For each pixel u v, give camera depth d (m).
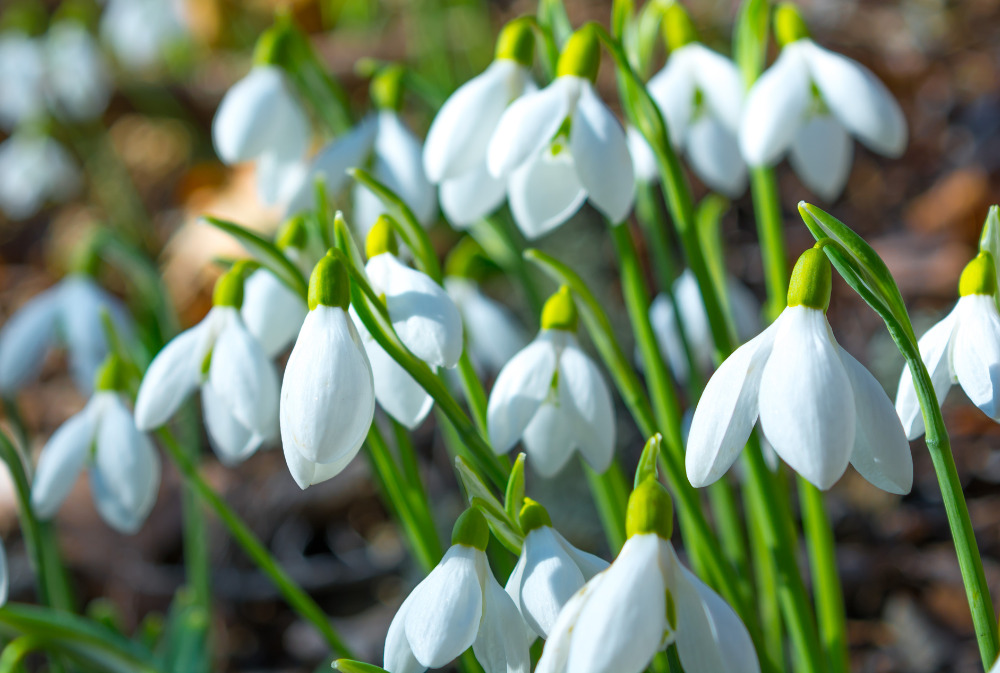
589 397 0.45
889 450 0.41
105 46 1.53
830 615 0.49
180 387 0.46
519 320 0.91
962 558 0.41
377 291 0.44
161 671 0.49
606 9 1.32
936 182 1.04
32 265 1.39
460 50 1.28
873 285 0.41
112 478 0.48
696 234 0.47
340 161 0.51
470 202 0.48
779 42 0.50
